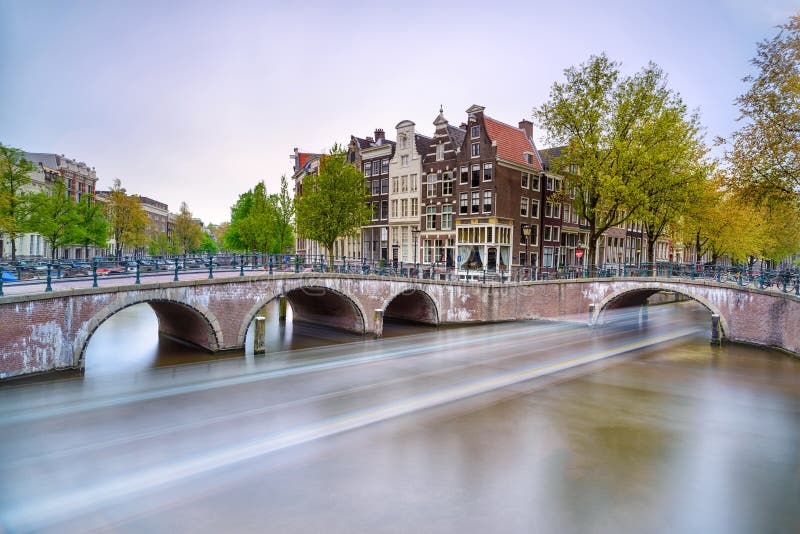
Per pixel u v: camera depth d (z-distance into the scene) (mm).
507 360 22984
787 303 24922
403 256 45688
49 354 16734
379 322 28172
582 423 14859
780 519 9766
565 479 11211
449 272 36125
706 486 11062
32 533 8656
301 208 35938
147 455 11453
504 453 12539
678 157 32562
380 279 28797
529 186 41344
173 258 21641
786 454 12828
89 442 11984
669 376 20562
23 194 34688
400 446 12797
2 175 32969
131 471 10570
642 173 31312
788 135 22703
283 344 25938
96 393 15672
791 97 22406
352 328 29328
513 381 19297
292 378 18781
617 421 15078
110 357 21203
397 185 46250
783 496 10656
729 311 27750
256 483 10602
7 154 33250
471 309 33250
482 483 10906
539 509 9883
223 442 12438
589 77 32500
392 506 9820
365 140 52531
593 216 34031
